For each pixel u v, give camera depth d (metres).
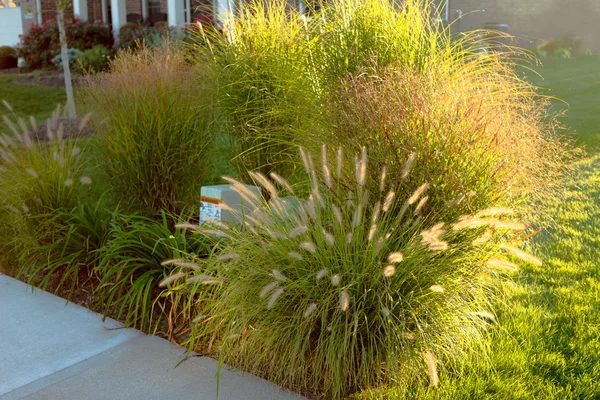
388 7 5.38
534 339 3.66
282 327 3.42
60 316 4.43
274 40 5.86
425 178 3.68
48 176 5.29
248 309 3.50
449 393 3.19
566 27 18.19
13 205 5.25
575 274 4.54
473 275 3.60
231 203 4.90
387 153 3.77
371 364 3.27
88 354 3.85
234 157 5.74
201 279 3.68
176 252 4.39
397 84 4.12
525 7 18.09
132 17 19.84
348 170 3.95
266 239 3.72
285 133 5.45
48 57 17.23
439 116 3.83
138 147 5.45
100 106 5.75
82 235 5.04
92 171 5.93
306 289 3.37
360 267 3.40
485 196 3.74
